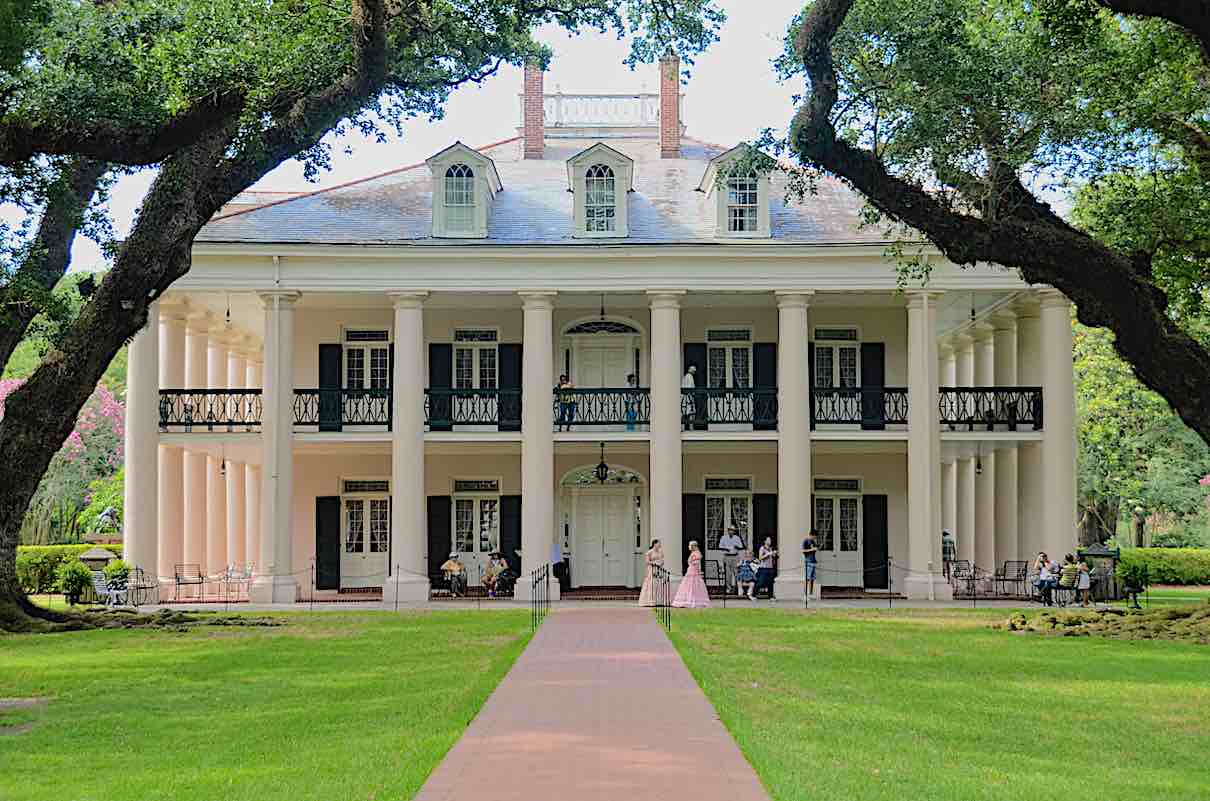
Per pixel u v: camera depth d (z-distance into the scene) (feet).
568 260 101.40
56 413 73.05
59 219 76.74
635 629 73.05
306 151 76.43
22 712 44.83
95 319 72.79
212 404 102.99
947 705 45.44
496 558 106.01
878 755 35.86
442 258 100.94
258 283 100.32
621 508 114.52
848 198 107.96
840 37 66.90
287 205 106.42
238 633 72.69
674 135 118.83
